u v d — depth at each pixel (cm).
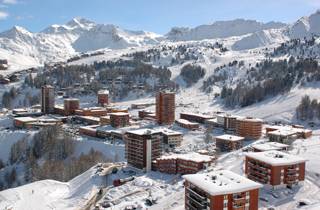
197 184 9819
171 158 15588
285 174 12331
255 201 9800
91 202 13125
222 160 16750
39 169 19238
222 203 9394
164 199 12244
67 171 18875
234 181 9994
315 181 12800
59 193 15175
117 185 14550
